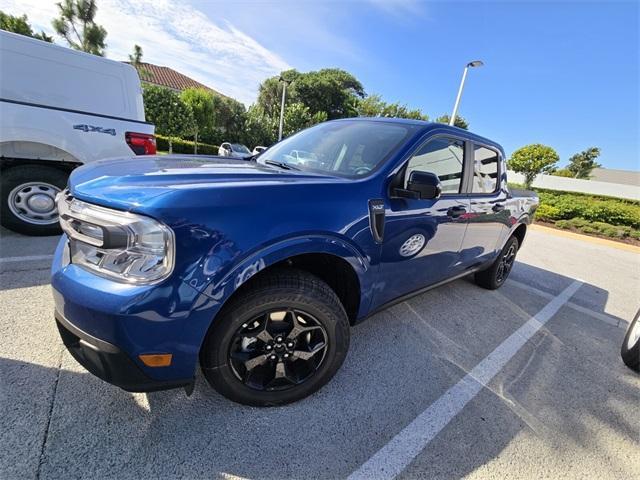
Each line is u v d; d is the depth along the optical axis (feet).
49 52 13.01
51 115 12.07
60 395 5.71
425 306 11.21
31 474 4.45
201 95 79.30
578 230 38.52
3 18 67.62
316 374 6.23
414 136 7.73
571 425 6.74
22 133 11.68
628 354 9.20
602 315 13.03
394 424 6.12
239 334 5.41
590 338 10.79
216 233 4.62
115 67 14.48
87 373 6.25
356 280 6.54
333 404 6.39
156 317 4.41
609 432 6.72
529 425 6.56
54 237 12.87
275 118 117.08
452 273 9.90
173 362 4.74
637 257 28.25
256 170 6.58
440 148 8.36
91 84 13.99
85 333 4.50
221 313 5.13
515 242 13.43
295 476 4.98
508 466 5.59
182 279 4.45
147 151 14.05
